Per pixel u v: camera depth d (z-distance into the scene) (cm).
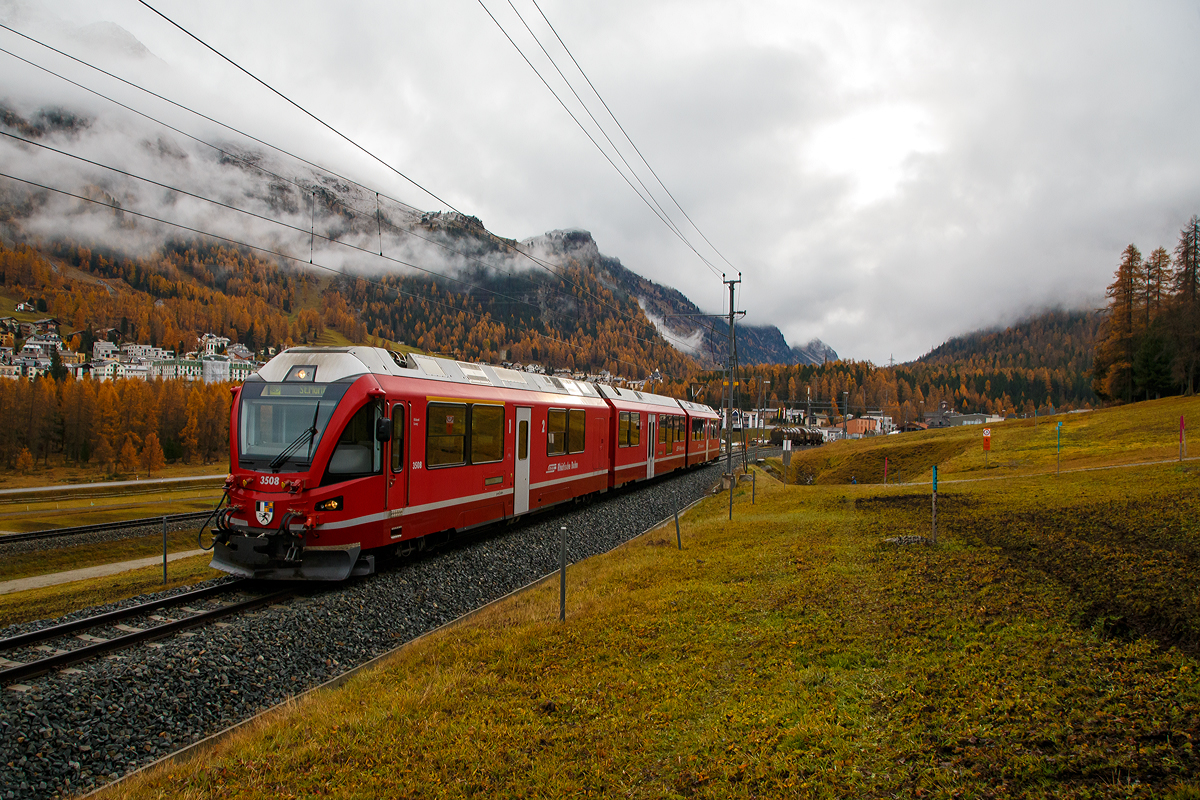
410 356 1432
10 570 2880
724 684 700
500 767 559
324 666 942
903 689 625
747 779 498
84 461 11919
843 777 485
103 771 650
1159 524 1355
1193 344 7106
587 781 529
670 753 560
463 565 1410
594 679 742
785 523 1889
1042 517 1588
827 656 745
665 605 1018
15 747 630
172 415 12744
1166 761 447
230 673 838
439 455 1420
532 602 1164
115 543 3291
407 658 902
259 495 1148
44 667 794
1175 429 4500
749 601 1004
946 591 948
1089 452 4188
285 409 1205
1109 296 8281
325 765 586
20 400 11762
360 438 1211
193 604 1074
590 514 2130
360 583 1188
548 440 1950
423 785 537
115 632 942
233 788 556
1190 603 784
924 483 3447
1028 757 474
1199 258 7556
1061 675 616
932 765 485
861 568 1161
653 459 3052
